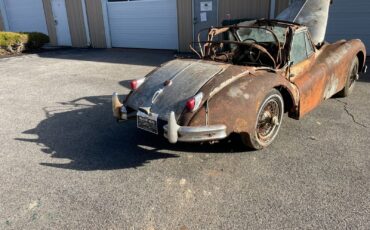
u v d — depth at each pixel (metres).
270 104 3.85
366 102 5.48
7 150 4.20
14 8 17.84
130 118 3.92
